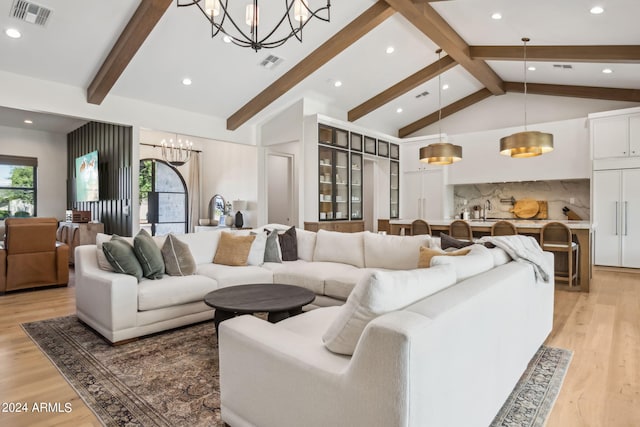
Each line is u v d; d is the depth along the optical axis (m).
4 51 4.11
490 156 7.64
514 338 2.10
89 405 1.99
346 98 7.01
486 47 5.75
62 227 7.17
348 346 1.40
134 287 2.91
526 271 2.34
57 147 8.48
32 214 8.15
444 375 1.32
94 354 2.66
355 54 5.72
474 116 8.32
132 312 2.89
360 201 7.52
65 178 8.59
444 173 8.14
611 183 6.13
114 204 6.26
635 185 5.93
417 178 8.54
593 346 2.86
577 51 5.04
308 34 4.90
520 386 2.22
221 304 2.53
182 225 9.77
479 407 1.63
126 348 2.77
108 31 4.08
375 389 1.17
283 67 5.46
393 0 4.35
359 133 7.45
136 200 5.65
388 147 8.38
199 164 9.75
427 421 1.22
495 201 7.93
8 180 7.89
